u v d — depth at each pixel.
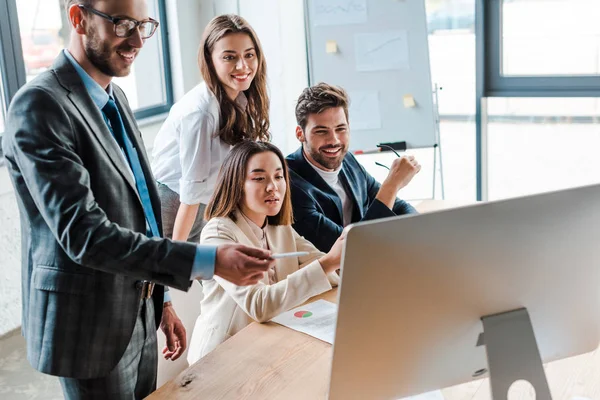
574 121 4.39
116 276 1.50
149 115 4.27
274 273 1.92
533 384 1.15
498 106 4.50
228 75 2.87
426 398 1.35
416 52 4.01
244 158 1.84
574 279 1.15
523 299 1.13
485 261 1.08
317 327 1.63
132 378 1.63
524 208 1.07
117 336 1.52
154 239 1.40
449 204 2.61
